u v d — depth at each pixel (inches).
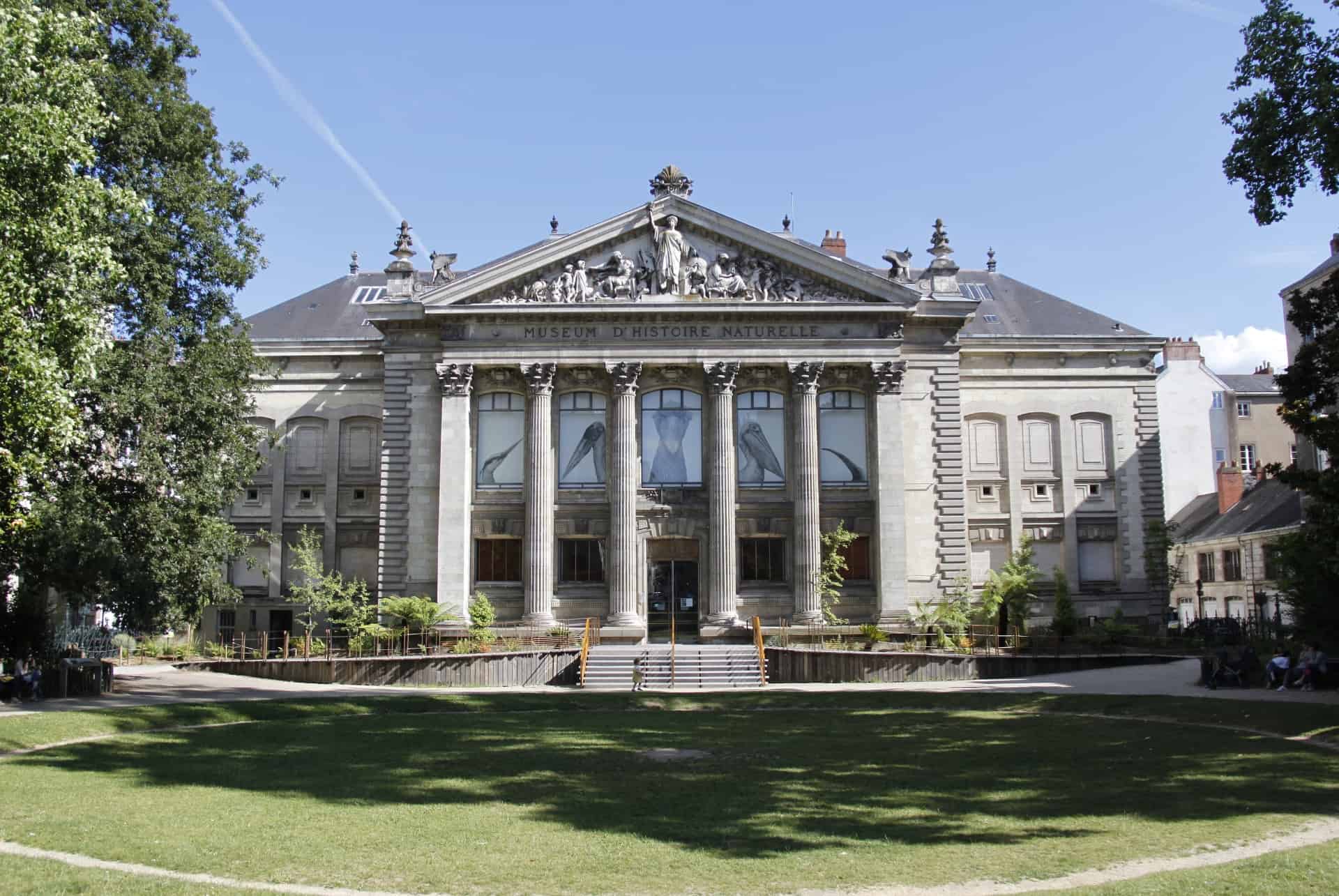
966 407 2501.2
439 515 2151.8
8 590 1453.0
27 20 1128.8
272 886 569.6
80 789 828.0
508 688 1760.6
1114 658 1852.9
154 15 1610.5
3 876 571.8
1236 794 788.0
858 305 2164.1
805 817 728.3
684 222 2203.5
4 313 1090.7
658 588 2187.5
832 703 1485.0
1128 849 635.5
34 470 1178.6
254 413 2463.1
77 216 1182.3
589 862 614.5
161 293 1577.3
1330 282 1359.5
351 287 2721.5
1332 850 617.3
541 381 2167.8
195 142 1642.5
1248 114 1236.5
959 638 1955.0
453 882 577.9
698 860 617.9
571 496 2186.3
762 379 2212.1
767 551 2201.0
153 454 1542.8
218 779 882.8
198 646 2256.4
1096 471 2491.4
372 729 1211.9
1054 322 2610.7
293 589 2043.6
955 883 571.2
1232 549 2805.1
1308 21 1200.2
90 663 1551.4
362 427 2477.9
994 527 2472.9
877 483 2170.3
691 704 1510.8
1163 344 2509.8
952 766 936.9
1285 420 1354.6
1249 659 1493.6
